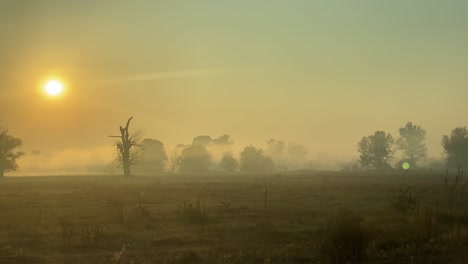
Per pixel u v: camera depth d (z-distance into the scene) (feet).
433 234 61.93
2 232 75.56
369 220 70.69
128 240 66.49
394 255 53.36
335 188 182.19
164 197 143.54
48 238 69.10
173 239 65.41
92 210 108.58
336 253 50.62
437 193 150.82
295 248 56.95
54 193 174.09
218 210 102.78
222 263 50.34
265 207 105.40
